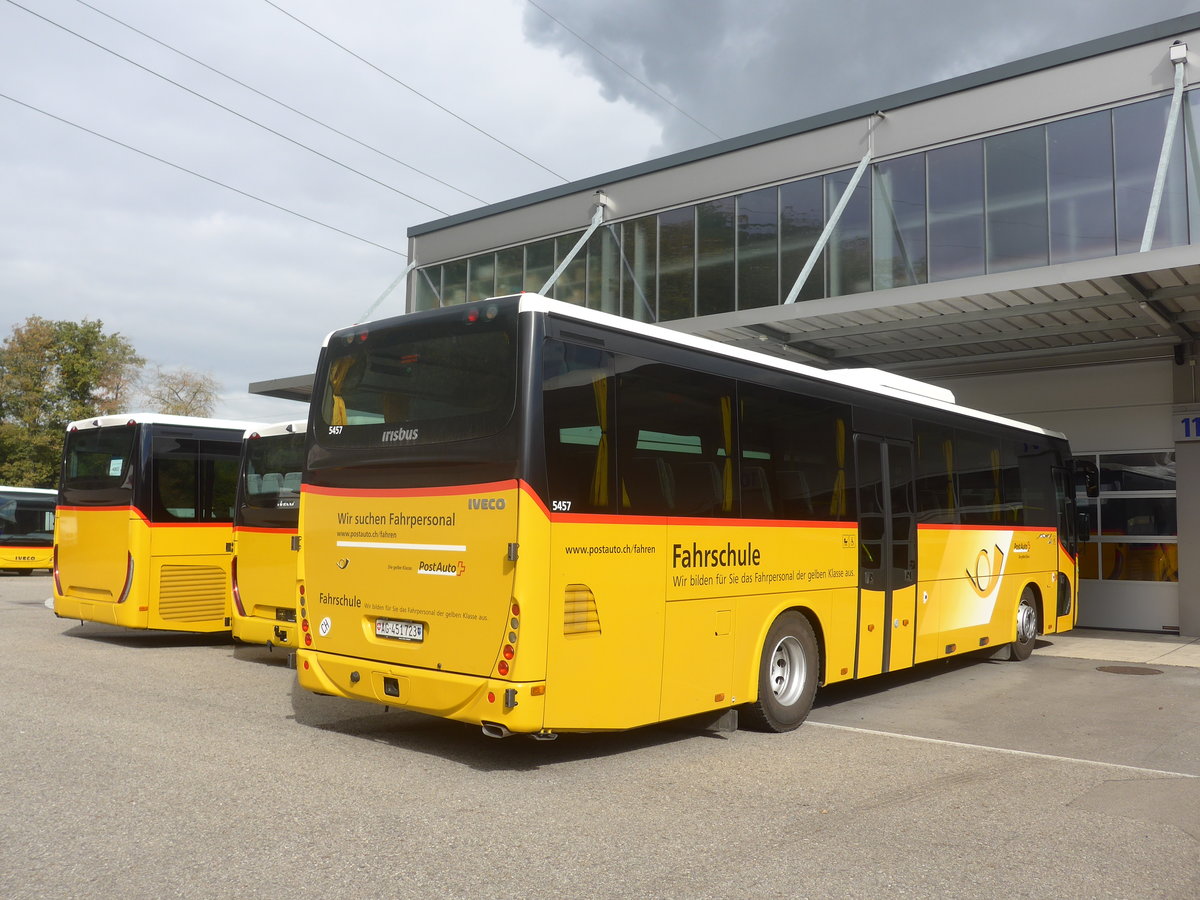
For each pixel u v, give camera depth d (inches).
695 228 844.6
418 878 177.3
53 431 1993.1
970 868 191.2
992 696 404.5
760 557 316.2
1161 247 619.8
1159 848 207.6
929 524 420.2
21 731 291.3
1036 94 674.2
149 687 374.9
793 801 236.5
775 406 331.9
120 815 211.0
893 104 735.7
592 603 258.4
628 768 267.7
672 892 173.6
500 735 247.1
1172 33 625.9
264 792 231.8
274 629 422.6
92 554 510.3
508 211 992.2
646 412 280.4
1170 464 658.2
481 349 260.8
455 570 257.9
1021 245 673.6
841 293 748.6
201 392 2332.7
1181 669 488.7
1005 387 726.5
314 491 300.4
